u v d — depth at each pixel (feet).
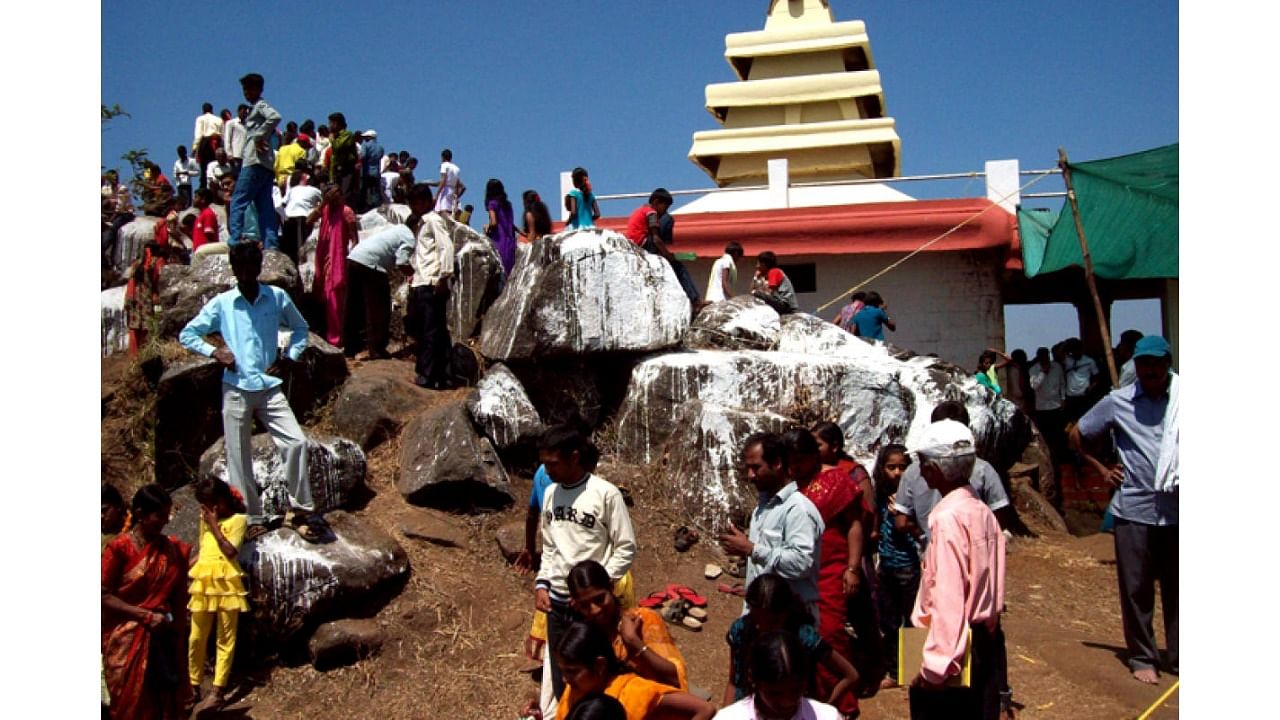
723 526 29.12
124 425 33.04
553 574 18.98
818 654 16.21
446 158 60.03
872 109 71.00
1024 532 36.47
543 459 19.25
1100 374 49.49
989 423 36.27
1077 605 28.68
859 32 68.13
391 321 40.11
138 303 36.04
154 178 64.75
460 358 35.55
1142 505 22.58
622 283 33.19
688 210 59.93
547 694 19.12
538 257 33.78
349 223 37.50
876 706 21.94
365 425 31.50
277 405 24.44
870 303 44.16
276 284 36.73
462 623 24.58
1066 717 21.33
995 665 16.51
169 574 20.25
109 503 21.76
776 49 69.67
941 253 53.16
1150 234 39.50
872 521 22.61
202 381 30.53
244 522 22.71
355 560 24.17
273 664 23.35
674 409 32.07
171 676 20.15
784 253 53.26
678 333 34.24
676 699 14.49
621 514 19.16
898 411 33.65
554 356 32.71
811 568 18.07
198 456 30.60
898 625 23.61
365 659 23.29
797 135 66.03
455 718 21.61
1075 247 41.09
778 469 18.60
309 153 58.70
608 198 56.95
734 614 26.23
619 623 15.94
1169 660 23.17
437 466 28.40
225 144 51.75
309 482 26.50
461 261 39.75
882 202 53.06
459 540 27.32
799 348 37.40
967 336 52.65
